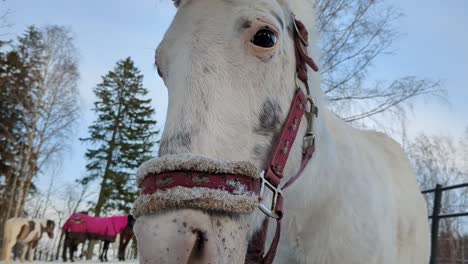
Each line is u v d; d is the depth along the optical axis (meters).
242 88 1.42
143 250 1.14
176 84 1.39
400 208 2.66
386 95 6.95
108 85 37.06
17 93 24.11
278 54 1.55
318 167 1.95
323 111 2.01
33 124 23.44
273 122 1.51
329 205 2.05
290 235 2.06
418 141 19.80
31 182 25.39
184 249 1.11
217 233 1.18
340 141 2.30
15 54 24.61
